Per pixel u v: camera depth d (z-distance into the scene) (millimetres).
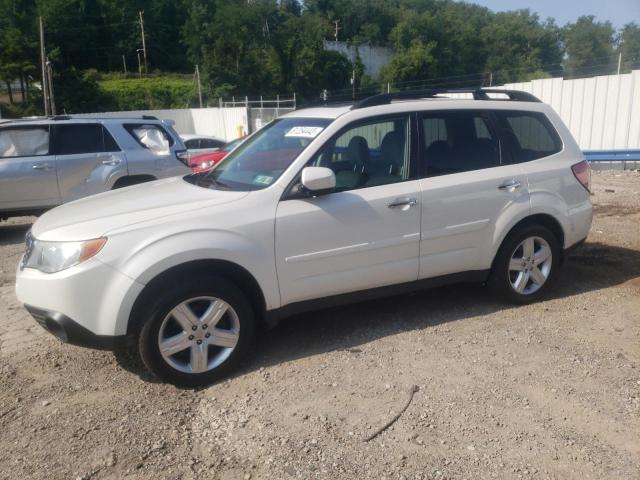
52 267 4027
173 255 4016
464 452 3396
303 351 4703
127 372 4453
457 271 5199
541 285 5590
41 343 5012
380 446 3457
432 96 5445
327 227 4527
